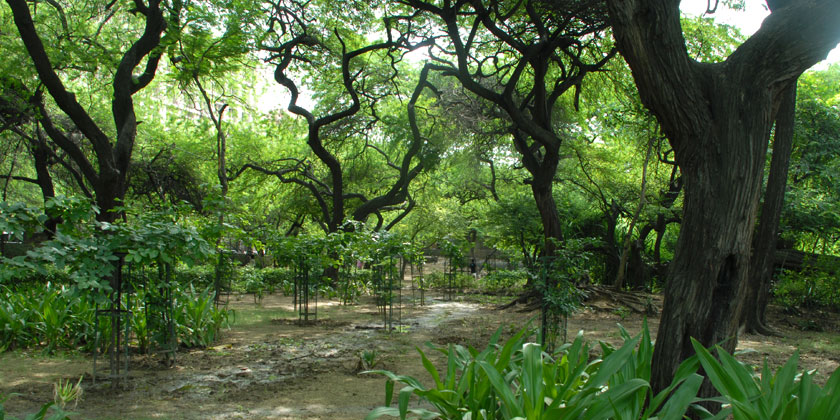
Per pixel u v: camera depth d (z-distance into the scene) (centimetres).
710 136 362
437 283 2183
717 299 355
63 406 485
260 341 895
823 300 1372
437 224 2823
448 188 2875
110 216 1177
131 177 2061
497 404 334
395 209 2697
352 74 2091
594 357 749
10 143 1875
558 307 791
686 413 355
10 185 2455
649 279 2031
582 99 1942
